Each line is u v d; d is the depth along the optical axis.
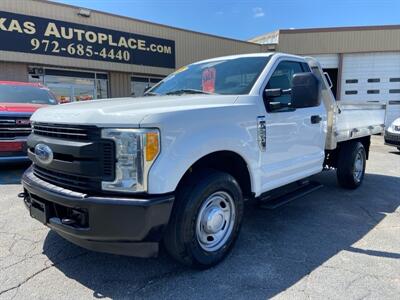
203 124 2.89
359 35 20.12
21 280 2.88
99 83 15.38
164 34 16.70
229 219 3.28
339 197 5.53
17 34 12.65
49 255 3.32
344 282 2.88
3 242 3.60
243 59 4.10
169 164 2.61
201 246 3.01
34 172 3.29
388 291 2.75
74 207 2.64
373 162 9.19
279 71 4.00
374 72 20.34
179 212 2.80
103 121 2.59
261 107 3.51
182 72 4.49
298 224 4.28
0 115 6.19
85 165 2.63
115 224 2.53
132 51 15.73
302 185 4.53
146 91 4.43
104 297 2.66
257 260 3.28
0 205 4.78
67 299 2.63
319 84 3.30
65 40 13.77
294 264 3.21
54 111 3.06
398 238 3.86
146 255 2.64
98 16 14.59
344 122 5.30
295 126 4.04
